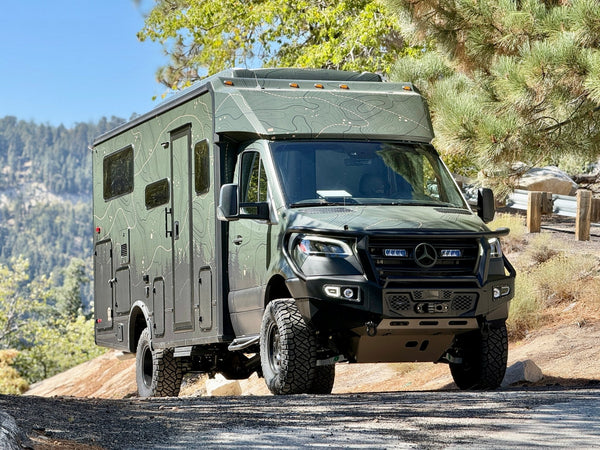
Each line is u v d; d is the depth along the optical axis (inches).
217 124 531.8
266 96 532.1
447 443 277.6
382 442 281.0
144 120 651.5
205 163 549.6
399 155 521.3
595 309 700.7
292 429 310.5
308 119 522.6
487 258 468.4
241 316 522.6
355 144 518.9
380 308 449.1
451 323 460.1
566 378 546.6
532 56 641.0
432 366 662.5
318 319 458.3
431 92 837.8
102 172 738.8
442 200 518.9
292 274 464.4
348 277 451.5
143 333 652.1
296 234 470.0
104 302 735.1
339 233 457.1
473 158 714.8
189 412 364.2
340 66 1272.1
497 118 681.0
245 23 1341.0
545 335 668.7
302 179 498.6
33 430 290.8
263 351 487.8
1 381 1758.1
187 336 580.1
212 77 576.1
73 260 5305.1
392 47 1219.2
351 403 392.5
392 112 539.2
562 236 946.7
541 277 768.3
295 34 1341.0
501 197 773.9
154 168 631.8
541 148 688.4
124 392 979.9
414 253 456.8
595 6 629.9
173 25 1421.0
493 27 703.1
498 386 505.4
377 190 504.1
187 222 577.9
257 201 509.7
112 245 715.4
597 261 806.5
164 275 614.2
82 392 1113.4
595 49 647.8
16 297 2763.3
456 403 381.1
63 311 4933.6
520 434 292.7
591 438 282.8
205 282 553.9
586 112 689.6
